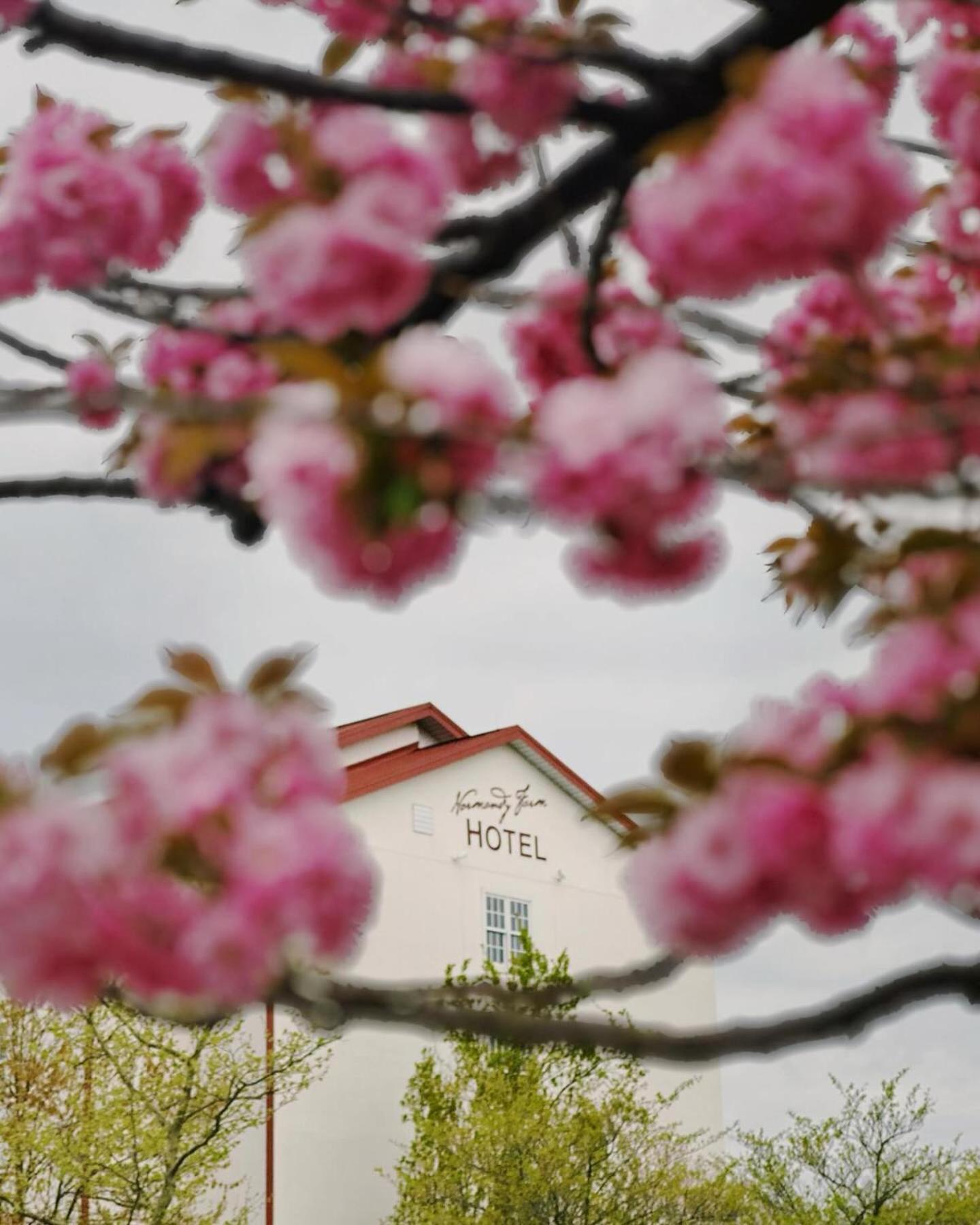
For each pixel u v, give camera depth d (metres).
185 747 1.79
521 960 23.95
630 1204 22.08
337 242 1.88
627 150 2.45
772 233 1.89
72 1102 20.11
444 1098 22.78
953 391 2.30
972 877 1.79
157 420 2.61
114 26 2.30
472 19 2.55
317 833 1.76
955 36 3.14
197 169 2.90
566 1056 22.66
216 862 1.76
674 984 27.80
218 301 2.79
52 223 2.78
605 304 2.69
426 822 26.47
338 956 1.79
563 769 28.50
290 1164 22.95
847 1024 2.19
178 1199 20.55
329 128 2.05
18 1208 19.59
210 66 2.32
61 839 1.73
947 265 3.14
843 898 1.91
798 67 1.92
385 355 1.79
